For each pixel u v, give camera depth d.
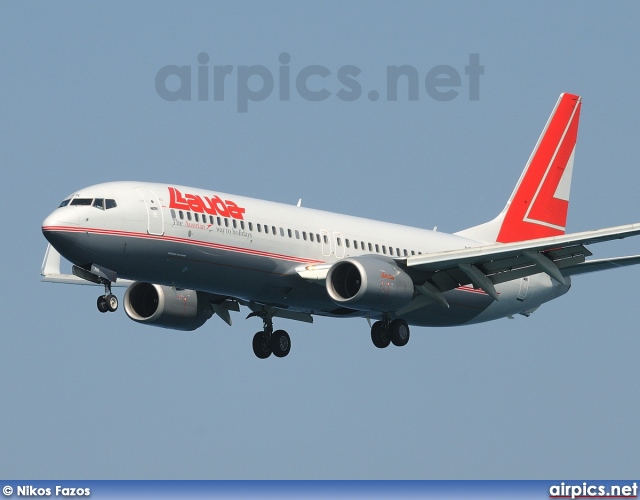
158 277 126.94
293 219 137.62
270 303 139.00
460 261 134.00
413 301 142.62
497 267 137.25
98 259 121.94
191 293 143.00
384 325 146.00
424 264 134.38
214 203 130.12
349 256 141.75
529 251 130.00
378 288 129.50
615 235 124.25
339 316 144.88
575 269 138.75
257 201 136.62
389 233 149.50
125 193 124.50
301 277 134.88
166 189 127.88
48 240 120.56
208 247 127.62
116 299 125.00
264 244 132.75
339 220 144.62
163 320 141.75
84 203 122.62
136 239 122.88
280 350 150.12
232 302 146.12
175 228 125.31
